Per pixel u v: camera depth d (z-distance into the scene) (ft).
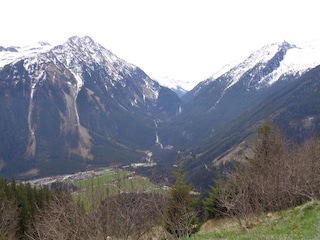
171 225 92.22
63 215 71.41
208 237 78.69
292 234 62.64
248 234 71.46
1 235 116.06
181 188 107.34
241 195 94.53
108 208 72.02
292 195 102.22
